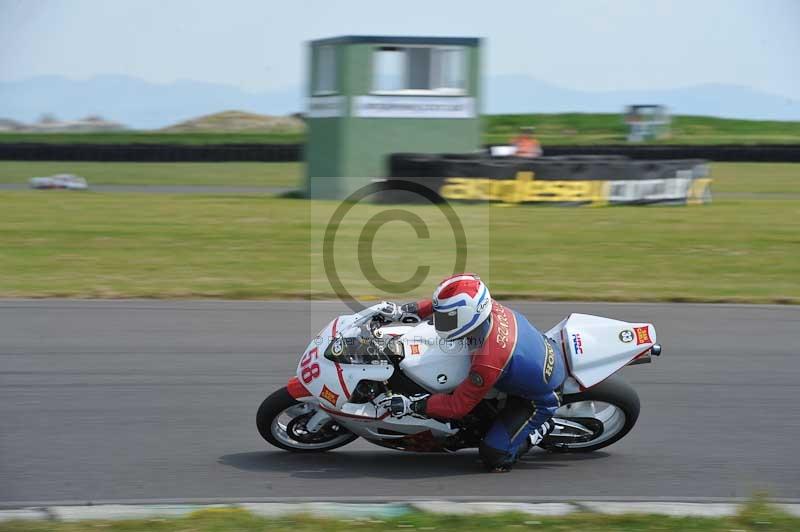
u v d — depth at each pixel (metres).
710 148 93.94
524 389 14.80
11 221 43.22
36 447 15.83
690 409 18.91
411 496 14.02
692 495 14.46
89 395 18.77
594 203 52.06
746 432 17.58
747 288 31.14
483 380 14.23
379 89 53.88
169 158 90.00
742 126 157.00
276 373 20.66
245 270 32.56
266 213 47.56
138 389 19.23
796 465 15.91
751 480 15.17
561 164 51.09
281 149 91.81
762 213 51.41
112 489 14.05
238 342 23.14
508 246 38.62
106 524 12.02
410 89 54.28
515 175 50.47
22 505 13.27
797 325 26.27
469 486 14.55
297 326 24.94
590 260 35.78
